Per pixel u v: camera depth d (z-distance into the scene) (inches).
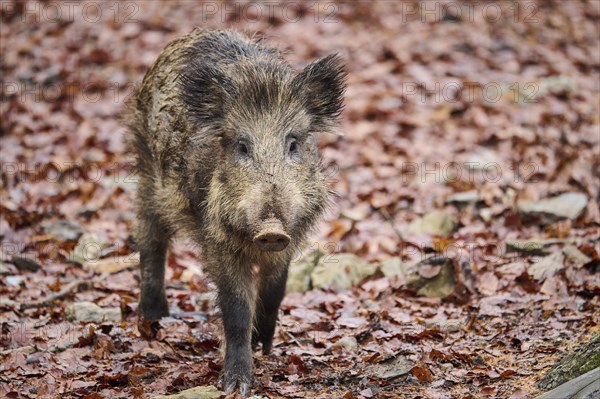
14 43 919.0
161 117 413.1
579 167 629.0
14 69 871.1
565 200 575.2
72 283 498.6
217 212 357.7
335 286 498.6
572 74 856.9
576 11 1005.8
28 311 459.5
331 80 377.1
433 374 359.6
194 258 562.3
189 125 385.4
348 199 637.9
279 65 382.3
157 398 331.3
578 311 422.0
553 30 953.5
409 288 479.5
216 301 370.9
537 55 889.5
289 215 334.0
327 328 434.0
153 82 432.5
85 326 429.1
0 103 812.6
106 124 773.9
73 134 753.0
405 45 896.3
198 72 366.6
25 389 355.6
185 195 388.8
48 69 870.4
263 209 332.2
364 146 716.0
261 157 348.2
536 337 394.3
